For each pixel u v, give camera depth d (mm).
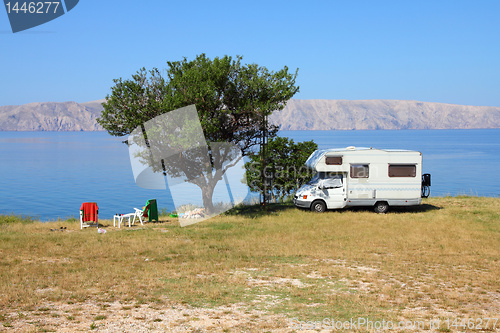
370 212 22344
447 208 23219
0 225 18750
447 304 8688
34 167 76625
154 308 7953
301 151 26922
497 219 20125
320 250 13805
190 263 11742
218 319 7480
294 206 24469
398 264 12086
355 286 9883
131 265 11352
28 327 6668
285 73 22125
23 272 10219
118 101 21484
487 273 11281
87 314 7465
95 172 67562
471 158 95000
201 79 21062
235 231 17172
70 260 11906
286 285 9836
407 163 21938
